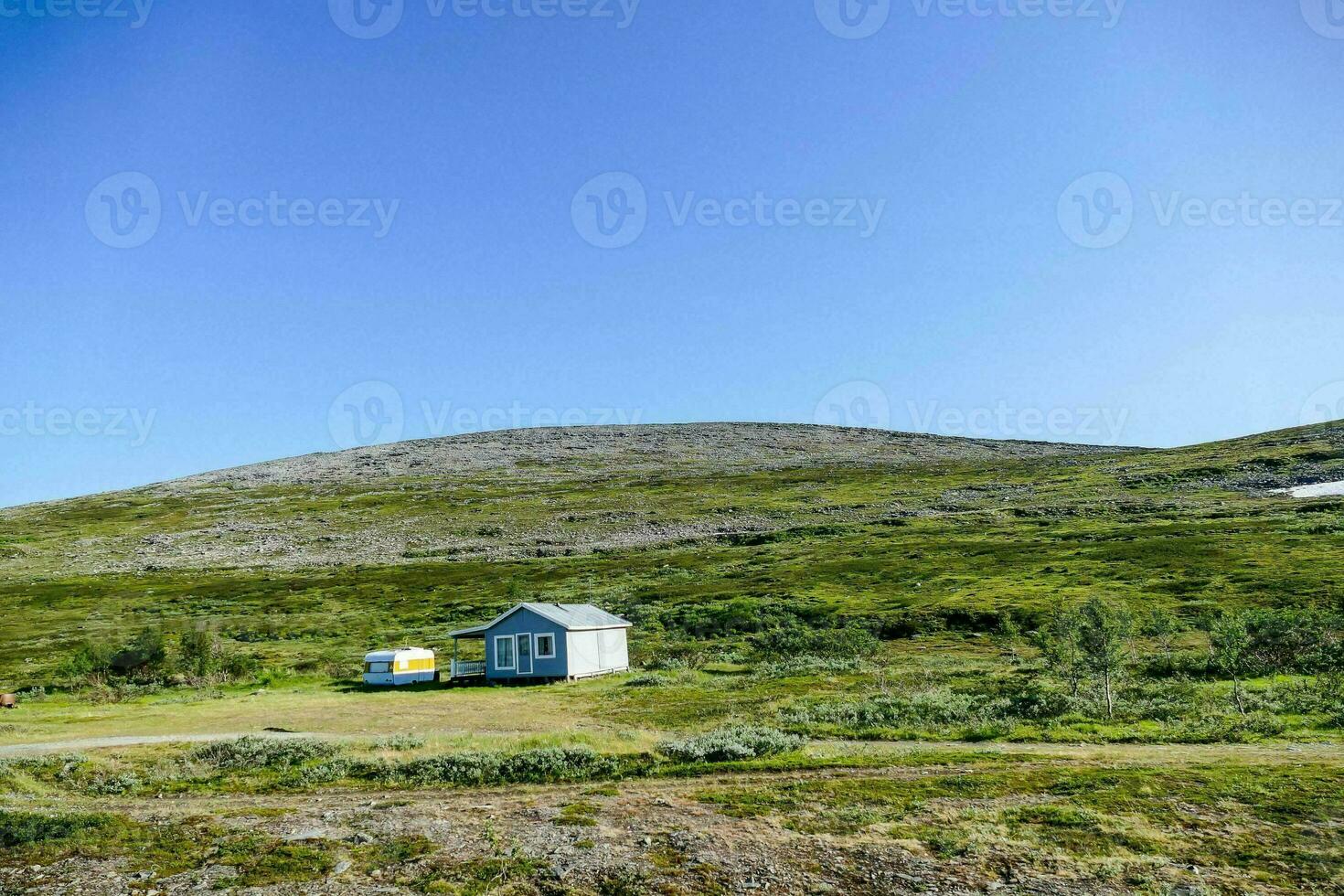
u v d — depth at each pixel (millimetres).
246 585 95625
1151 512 93938
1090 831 12961
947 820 13828
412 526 128125
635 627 63156
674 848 12945
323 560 110750
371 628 72250
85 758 22031
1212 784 15312
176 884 12117
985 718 24422
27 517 145875
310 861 12852
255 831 14555
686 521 119000
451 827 14469
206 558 115062
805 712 26969
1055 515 99188
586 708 33031
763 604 64375
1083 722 23359
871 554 83562
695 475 155500
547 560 101812
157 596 91375
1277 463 111562
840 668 40344
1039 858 12016
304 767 20344
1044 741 21312
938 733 22766
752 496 132625
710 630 59312
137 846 13828
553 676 44000
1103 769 17062
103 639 69688
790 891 11219
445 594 84625
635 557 98625
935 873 11602
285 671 53625
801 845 12898
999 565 70812
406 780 18891
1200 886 10789
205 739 25641
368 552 114562
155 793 19141
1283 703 24766
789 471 155250
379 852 13211
